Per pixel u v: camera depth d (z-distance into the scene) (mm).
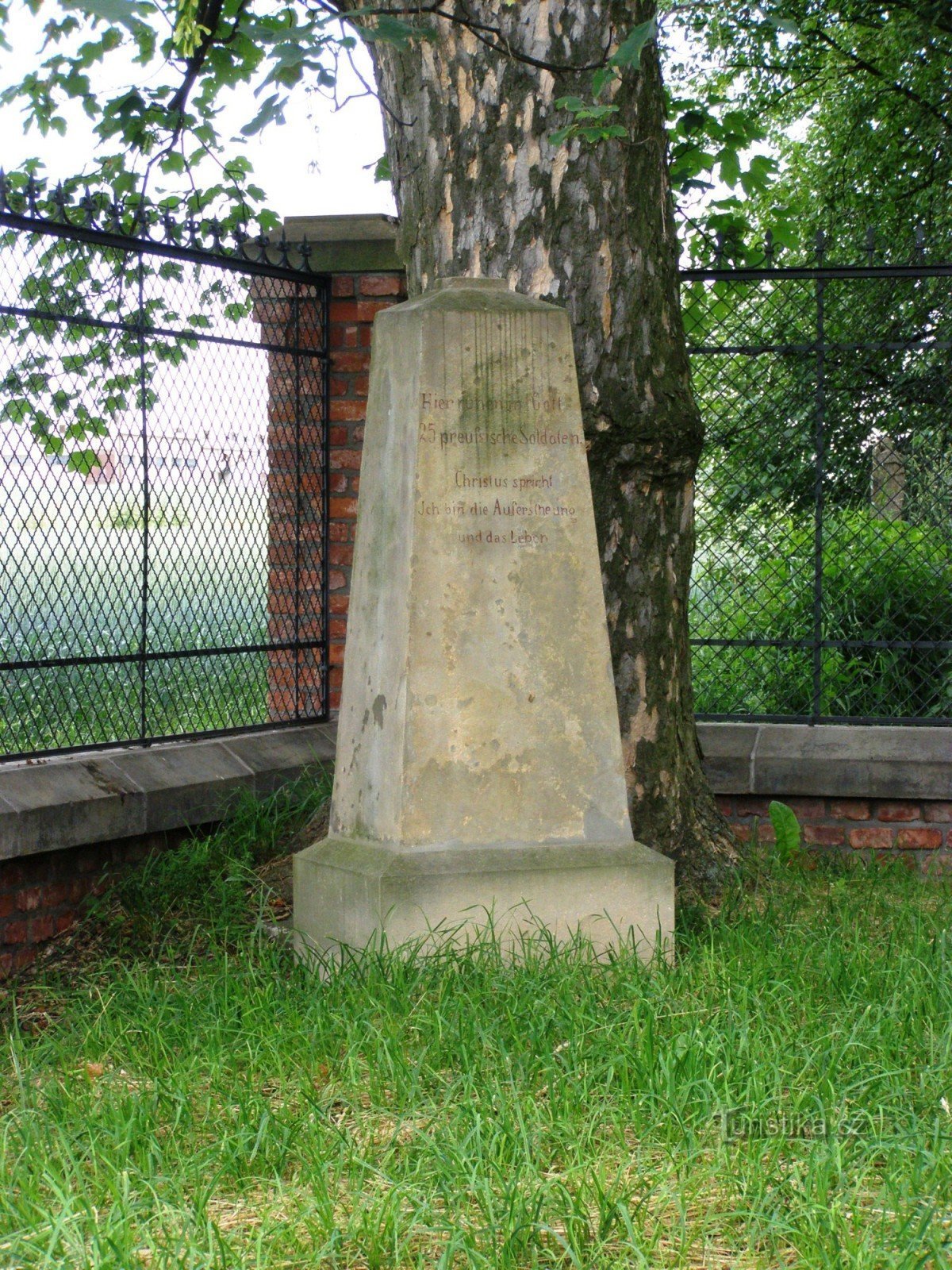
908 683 7156
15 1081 3760
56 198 5406
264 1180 3086
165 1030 3984
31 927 5266
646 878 4637
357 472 6801
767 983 4180
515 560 4633
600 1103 3391
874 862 6398
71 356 5523
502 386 4629
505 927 4512
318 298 6754
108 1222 2736
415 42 5219
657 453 5293
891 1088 3395
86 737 5762
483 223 5211
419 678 4551
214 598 6324
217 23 7363
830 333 7094
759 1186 2896
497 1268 2648
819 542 6801
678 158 7758
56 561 5555
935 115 15477
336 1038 3850
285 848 5992
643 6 5270
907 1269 2574
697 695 7348
